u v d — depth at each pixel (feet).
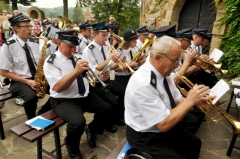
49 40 11.86
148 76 4.96
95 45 10.09
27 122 6.76
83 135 9.50
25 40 9.95
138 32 12.87
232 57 17.69
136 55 10.55
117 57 8.91
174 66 4.93
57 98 7.77
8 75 9.46
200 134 9.80
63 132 9.78
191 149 6.22
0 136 8.93
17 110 11.80
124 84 11.12
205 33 11.55
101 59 10.23
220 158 8.08
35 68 10.48
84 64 6.62
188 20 21.56
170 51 4.71
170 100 5.48
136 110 5.26
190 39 9.75
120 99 10.44
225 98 14.10
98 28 9.66
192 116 7.93
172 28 8.65
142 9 26.30
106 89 7.82
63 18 16.51
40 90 10.02
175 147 5.85
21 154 8.08
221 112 6.12
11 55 9.57
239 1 16.48
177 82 7.59
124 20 41.45
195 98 4.51
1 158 7.81
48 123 6.69
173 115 4.62
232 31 17.67
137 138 5.55
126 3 41.88
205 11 20.26
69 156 7.68
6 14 31.53
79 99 8.18
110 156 5.68
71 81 6.91
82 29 14.14
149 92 4.76
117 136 9.52
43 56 10.04
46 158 7.89
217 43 18.84
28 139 5.88
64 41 7.15
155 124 4.81
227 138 9.48
